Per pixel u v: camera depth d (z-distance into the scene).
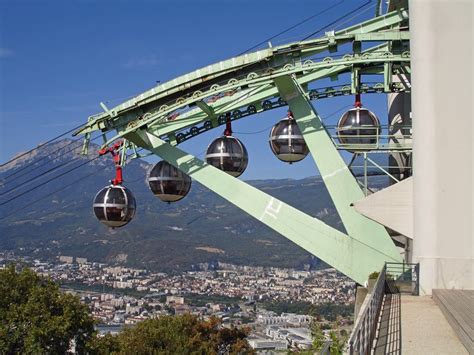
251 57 24.80
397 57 24.00
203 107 27.19
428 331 15.22
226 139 28.64
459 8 21.92
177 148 26.50
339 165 24.64
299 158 28.11
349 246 24.11
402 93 30.66
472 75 21.78
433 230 21.62
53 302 36.72
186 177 28.59
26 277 37.16
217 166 28.45
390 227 22.80
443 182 21.67
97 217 27.86
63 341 36.12
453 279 21.34
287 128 27.91
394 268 23.41
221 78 25.64
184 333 54.56
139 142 26.73
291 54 24.80
